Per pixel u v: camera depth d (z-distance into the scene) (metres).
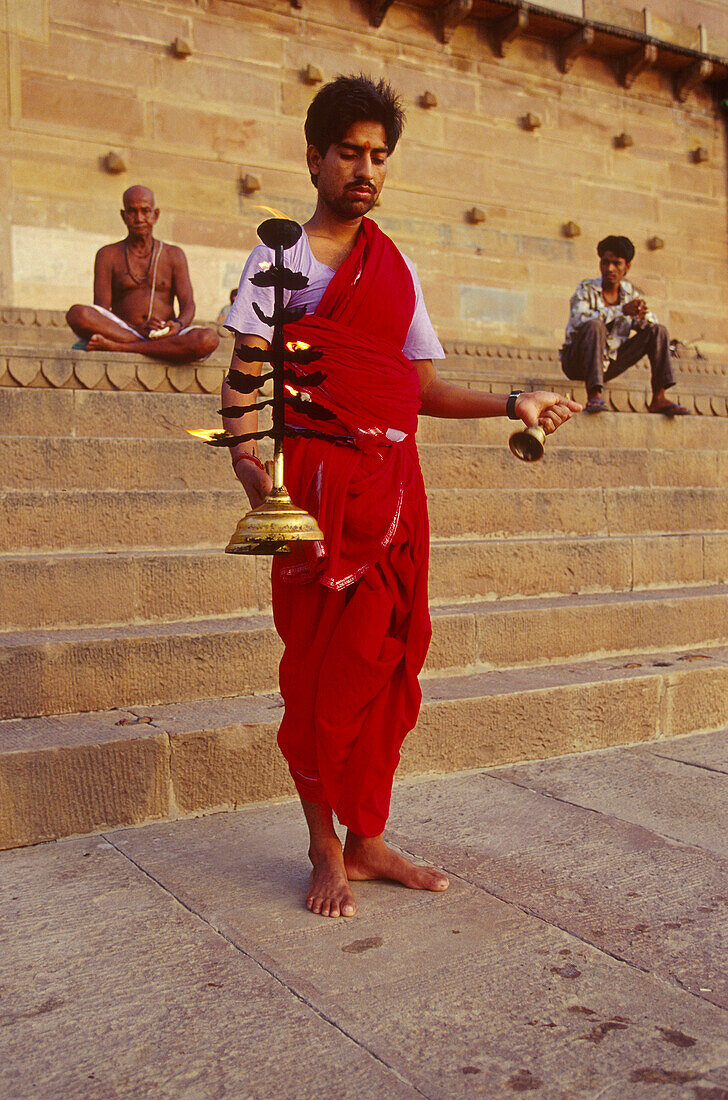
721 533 5.36
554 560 4.39
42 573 3.34
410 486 2.28
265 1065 1.67
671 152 12.52
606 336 6.22
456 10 10.70
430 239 10.93
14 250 8.86
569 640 4.01
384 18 10.60
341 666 2.23
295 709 2.31
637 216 12.25
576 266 11.79
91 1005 1.87
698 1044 1.74
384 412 2.19
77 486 4.15
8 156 8.84
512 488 5.10
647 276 12.36
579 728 3.56
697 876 2.50
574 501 4.91
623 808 3.00
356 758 2.27
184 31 9.59
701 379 8.41
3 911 2.26
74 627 3.39
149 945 2.11
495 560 4.20
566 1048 1.73
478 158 11.20
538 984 1.96
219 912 2.27
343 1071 1.66
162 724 2.92
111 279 6.43
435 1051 1.72
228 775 2.91
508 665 3.85
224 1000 1.89
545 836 2.77
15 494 3.70
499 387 6.42
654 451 5.62
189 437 4.78
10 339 7.39
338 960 2.05
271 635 3.34
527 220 11.48
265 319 2.06
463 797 3.08
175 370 5.40
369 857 2.44
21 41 8.91
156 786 2.80
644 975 2.00
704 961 2.05
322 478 2.19
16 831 2.62
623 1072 1.65
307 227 2.30
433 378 2.44
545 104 11.62
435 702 3.25
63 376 5.18
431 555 4.03
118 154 9.28
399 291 2.20
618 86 12.14
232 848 2.64
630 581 4.63
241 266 9.85
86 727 2.89
